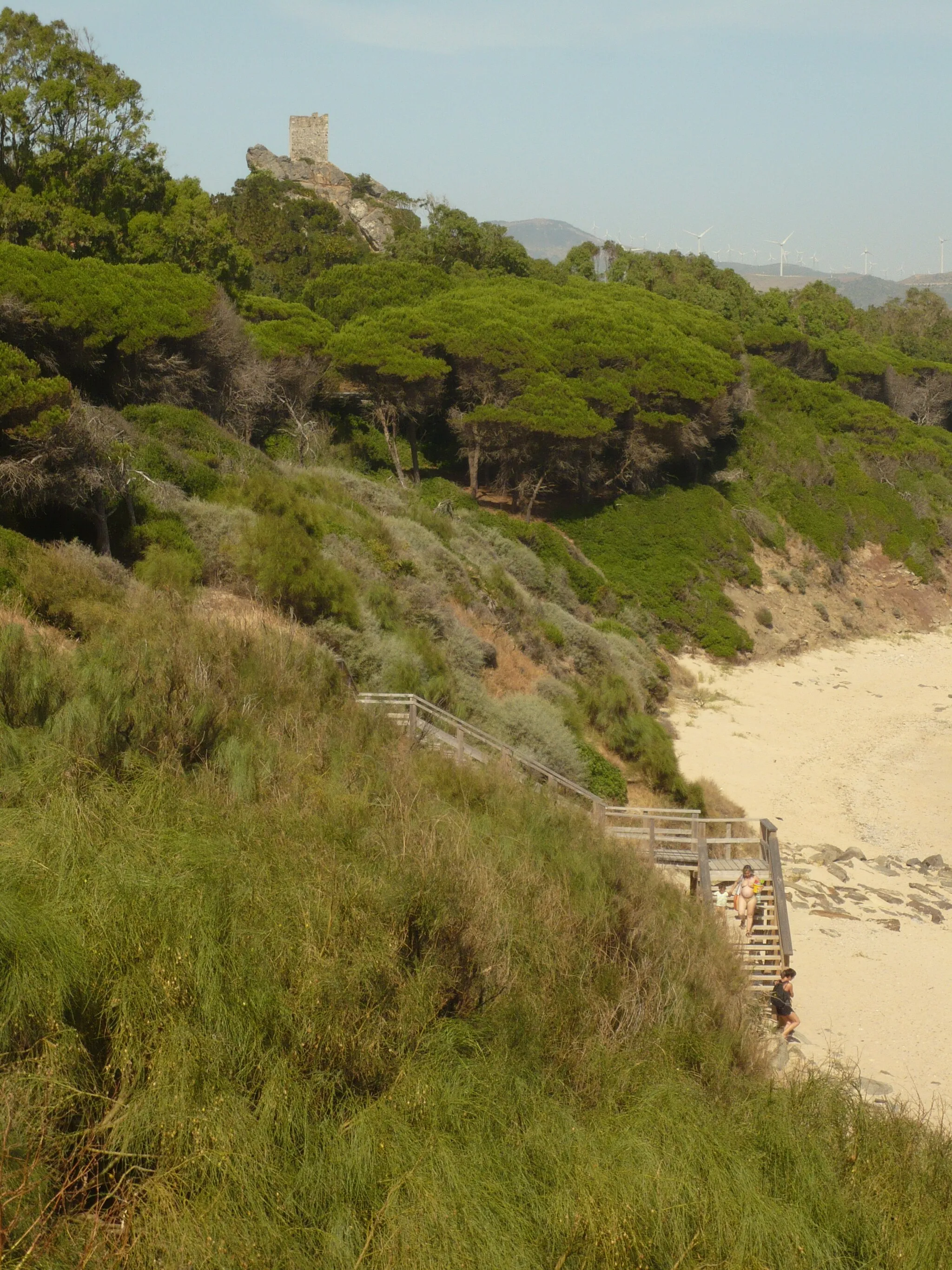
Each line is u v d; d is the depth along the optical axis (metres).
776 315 88.81
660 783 24.45
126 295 32.75
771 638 44.22
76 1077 4.90
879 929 18.30
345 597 21.38
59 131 40.25
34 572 16.05
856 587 52.59
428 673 20.77
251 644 14.50
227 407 38.28
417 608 24.48
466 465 50.91
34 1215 4.15
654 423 48.09
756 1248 5.03
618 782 22.17
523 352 46.94
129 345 31.80
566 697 26.30
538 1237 4.75
